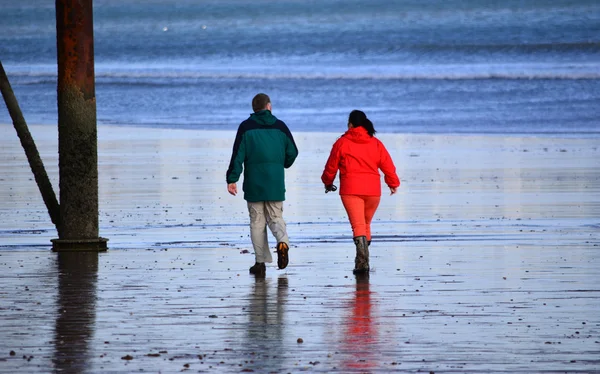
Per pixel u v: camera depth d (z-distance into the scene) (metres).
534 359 18.58
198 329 21.36
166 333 20.97
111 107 109.06
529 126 91.25
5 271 29.20
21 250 33.84
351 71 138.25
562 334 20.64
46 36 187.12
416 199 48.09
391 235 37.12
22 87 125.50
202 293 25.67
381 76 131.62
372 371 17.75
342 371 17.75
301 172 59.62
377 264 30.42
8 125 90.81
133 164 64.06
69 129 33.44
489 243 34.84
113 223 40.78
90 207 33.78
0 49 173.75
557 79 125.31
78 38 33.22
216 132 85.94
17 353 19.19
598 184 53.16
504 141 78.19
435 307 23.61
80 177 33.62
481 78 127.50
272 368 17.98
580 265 29.75
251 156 29.12
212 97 116.69
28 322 22.06
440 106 106.06
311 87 123.50
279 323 21.94
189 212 44.19
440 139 80.12
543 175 57.34
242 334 20.86
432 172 59.31
